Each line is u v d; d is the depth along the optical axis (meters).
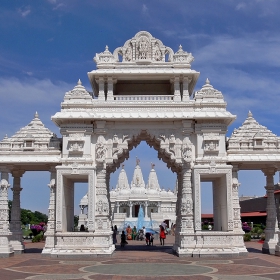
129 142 22.38
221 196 22.77
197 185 21.52
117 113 22.00
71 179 23.83
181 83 23.16
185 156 21.77
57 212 21.33
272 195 23.92
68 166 21.69
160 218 62.00
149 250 24.77
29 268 16.53
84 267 16.70
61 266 17.14
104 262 18.55
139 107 22.36
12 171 24.38
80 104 22.27
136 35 23.78
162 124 22.31
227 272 15.09
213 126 22.14
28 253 23.34
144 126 22.25
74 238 21.08
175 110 22.30
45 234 21.42
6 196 21.92
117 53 23.61
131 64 23.20
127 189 67.00
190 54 23.36
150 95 22.94
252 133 22.94
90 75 22.81
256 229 40.69
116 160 22.48
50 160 21.86
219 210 23.39
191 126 22.17
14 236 23.52
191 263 18.05
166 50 23.80
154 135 22.19
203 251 20.53
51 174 22.23
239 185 22.05
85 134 22.09
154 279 13.28
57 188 21.50
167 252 23.31
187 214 21.33
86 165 21.78
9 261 19.19
